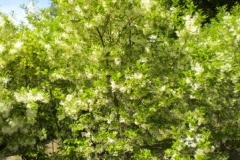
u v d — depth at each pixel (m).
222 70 9.20
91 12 7.86
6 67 8.95
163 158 8.24
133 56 8.40
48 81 9.37
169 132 8.12
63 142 8.62
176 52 8.61
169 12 8.88
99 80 7.75
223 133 9.20
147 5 8.25
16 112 8.24
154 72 8.55
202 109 8.45
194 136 7.58
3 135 8.52
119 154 8.56
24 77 9.37
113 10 7.70
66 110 8.23
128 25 8.30
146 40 8.42
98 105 8.20
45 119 9.53
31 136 8.54
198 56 8.60
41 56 9.00
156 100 8.16
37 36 9.41
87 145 8.23
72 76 8.87
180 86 8.31
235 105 10.03
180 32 8.54
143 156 7.46
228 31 10.15
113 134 7.88
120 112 7.85
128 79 7.69
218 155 8.83
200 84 8.29
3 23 8.78
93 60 8.23
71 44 8.52
